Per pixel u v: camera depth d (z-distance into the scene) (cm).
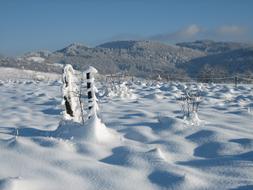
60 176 478
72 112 819
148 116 999
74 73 834
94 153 586
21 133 783
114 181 473
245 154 604
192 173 502
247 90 1947
